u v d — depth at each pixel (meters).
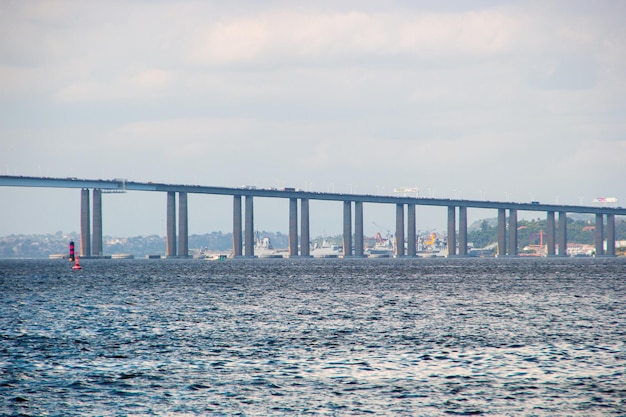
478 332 156.88
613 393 100.31
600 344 139.62
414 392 101.06
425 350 133.38
